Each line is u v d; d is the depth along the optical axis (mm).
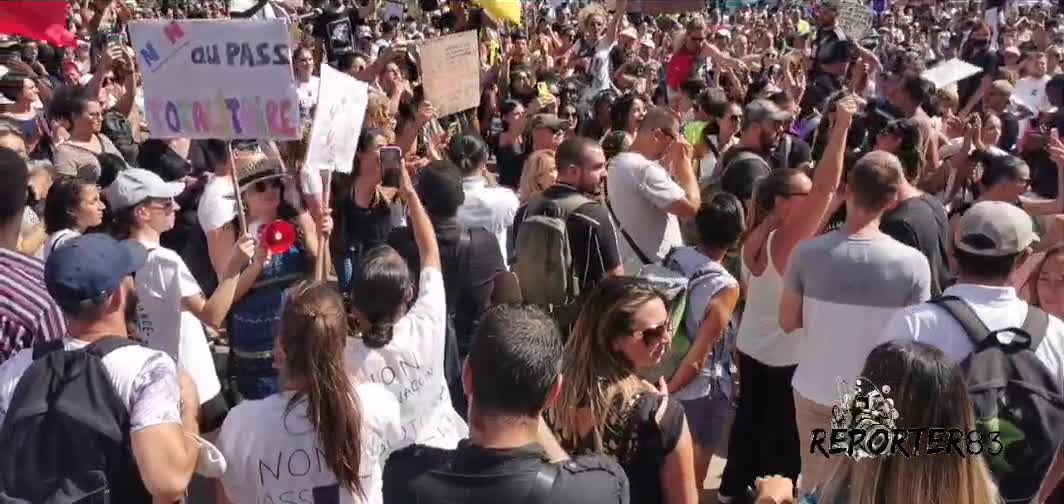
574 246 4879
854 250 3871
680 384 4348
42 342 2969
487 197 5527
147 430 2707
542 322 2398
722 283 4336
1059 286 4035
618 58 12570
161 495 2707
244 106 4207
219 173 5043
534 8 19641
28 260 3445
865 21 9680
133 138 8148
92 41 11484
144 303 3998
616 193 5578
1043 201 6031
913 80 7004
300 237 4812
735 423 5023
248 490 3014
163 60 4223
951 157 6883
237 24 4141
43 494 2646
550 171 5910
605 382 2982
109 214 4609
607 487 2281
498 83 10227
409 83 9820
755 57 12273
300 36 12188
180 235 6207
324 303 2977
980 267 3176
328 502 2984
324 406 2932
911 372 2305
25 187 3510
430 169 4738
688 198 5793
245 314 4719
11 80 7203
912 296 3838
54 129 6836
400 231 4781
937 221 4871
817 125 7816
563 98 10000
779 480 2799
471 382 2379
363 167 5602
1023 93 10453
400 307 3420
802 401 4062
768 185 4578
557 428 3014
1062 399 2873
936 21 24031
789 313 4125
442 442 3488
